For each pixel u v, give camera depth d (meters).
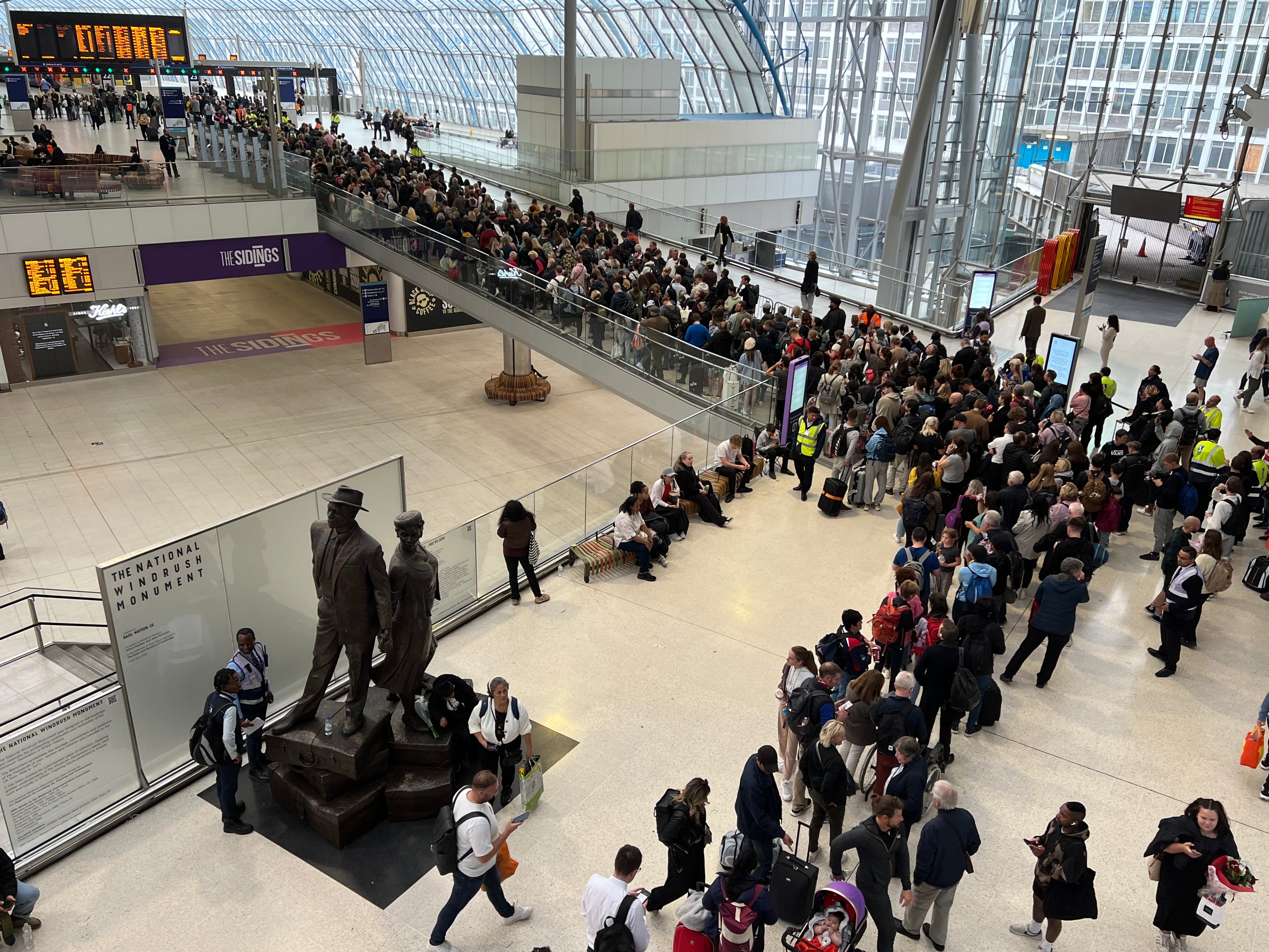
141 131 39.22
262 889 7.37
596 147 34.78
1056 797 8.45
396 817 8.16
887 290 26.89
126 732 8.20
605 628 11.00
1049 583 9.62
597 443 25.83
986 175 35.03
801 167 41.56
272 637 9.60
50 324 28.12
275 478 22.58
